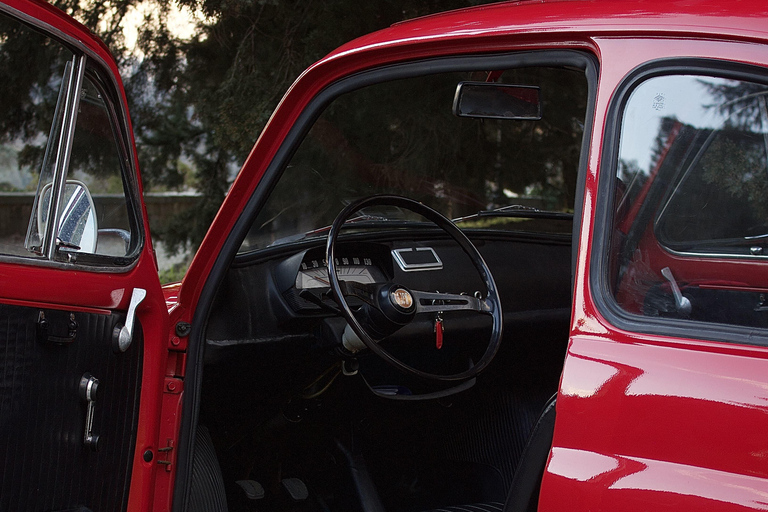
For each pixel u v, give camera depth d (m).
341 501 2.57
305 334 2.26
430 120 2.66
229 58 8.20
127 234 1.76
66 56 1.53
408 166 2.62
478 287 2.57
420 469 2.84
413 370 2.01
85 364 1.58
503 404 2.76
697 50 1.32
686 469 1.18
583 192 1.42
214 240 1.95
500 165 3.08
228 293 2.23
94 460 1.62
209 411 2.40
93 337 1.61
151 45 8.18
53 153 1.51
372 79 1.72
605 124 1.38
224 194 8.73
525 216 2.74
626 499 1.21
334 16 6.86
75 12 7.90
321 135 2.23
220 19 7.36
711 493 1.14
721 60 1.29
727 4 1.34
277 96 6.98
